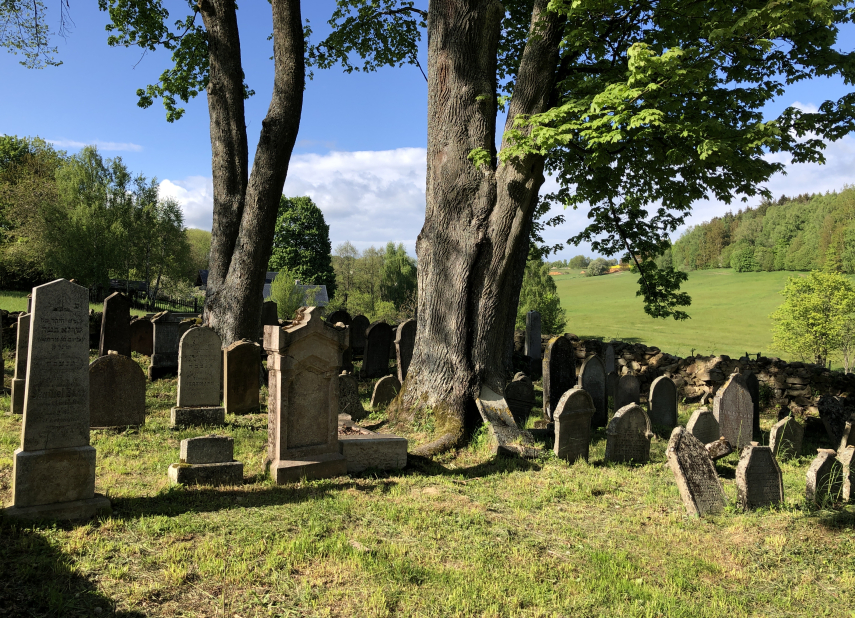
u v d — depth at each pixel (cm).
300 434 743
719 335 5203
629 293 9444
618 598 462
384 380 1219
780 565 541
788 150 1045
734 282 8969
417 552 530
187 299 4375
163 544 507
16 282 4188
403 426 983
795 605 470
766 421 1365
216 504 611
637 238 1706
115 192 4169
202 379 1002
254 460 790
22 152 5188
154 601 414
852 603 476
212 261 1446
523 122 949
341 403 1081
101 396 895
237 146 1458
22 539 485
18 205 4166
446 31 1010
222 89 1441
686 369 1619
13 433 850
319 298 5675
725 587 496
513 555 535
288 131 1343
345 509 621
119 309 1455
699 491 680
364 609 421
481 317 981
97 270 3666
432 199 1022
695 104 998
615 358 1675
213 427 973
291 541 524
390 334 1738
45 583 421
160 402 1165
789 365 1501
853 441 980
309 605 424
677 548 572
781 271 9431
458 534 578
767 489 700
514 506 678
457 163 997
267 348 741
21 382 991
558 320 3403
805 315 3672
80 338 557
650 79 870
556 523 629
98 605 401
